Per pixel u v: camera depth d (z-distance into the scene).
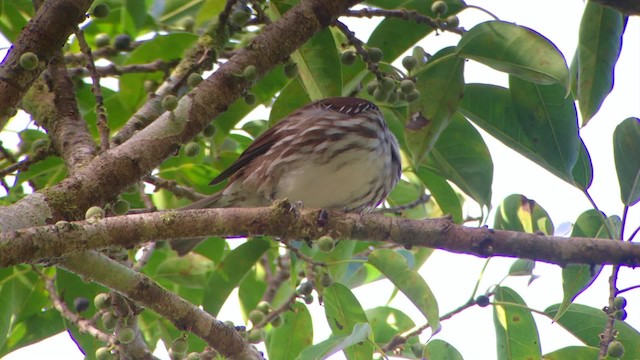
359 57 9.61
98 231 6.46
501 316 9.92
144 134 7.79
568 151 9.37
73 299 9.82
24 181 10.41
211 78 8.25
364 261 10.50
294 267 10.41
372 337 9.76
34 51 7.20
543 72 8.87
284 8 9.24
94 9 8.63
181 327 8.05
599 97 9.00
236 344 8.34
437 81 9.10
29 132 10.56
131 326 8.74
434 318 9.23
